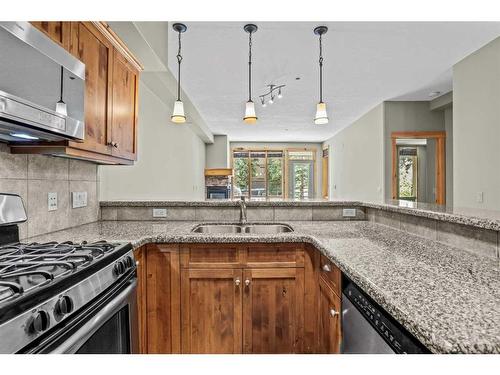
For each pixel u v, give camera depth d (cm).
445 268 104
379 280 91
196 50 298
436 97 470
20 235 151
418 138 500
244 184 957
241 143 957
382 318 87
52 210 177
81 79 136
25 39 104
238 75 369
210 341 168
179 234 171
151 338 167
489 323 64
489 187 296
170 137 452
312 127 714
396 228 193
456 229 138
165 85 348
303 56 315
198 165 698
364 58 323
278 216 237
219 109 545
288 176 959
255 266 168
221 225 225
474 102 312
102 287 102
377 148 520
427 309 71
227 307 168
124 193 293
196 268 168
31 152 145
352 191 658
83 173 210
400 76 379
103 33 164
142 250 165
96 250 121
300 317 168
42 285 82
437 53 311
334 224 219
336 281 130
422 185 705
